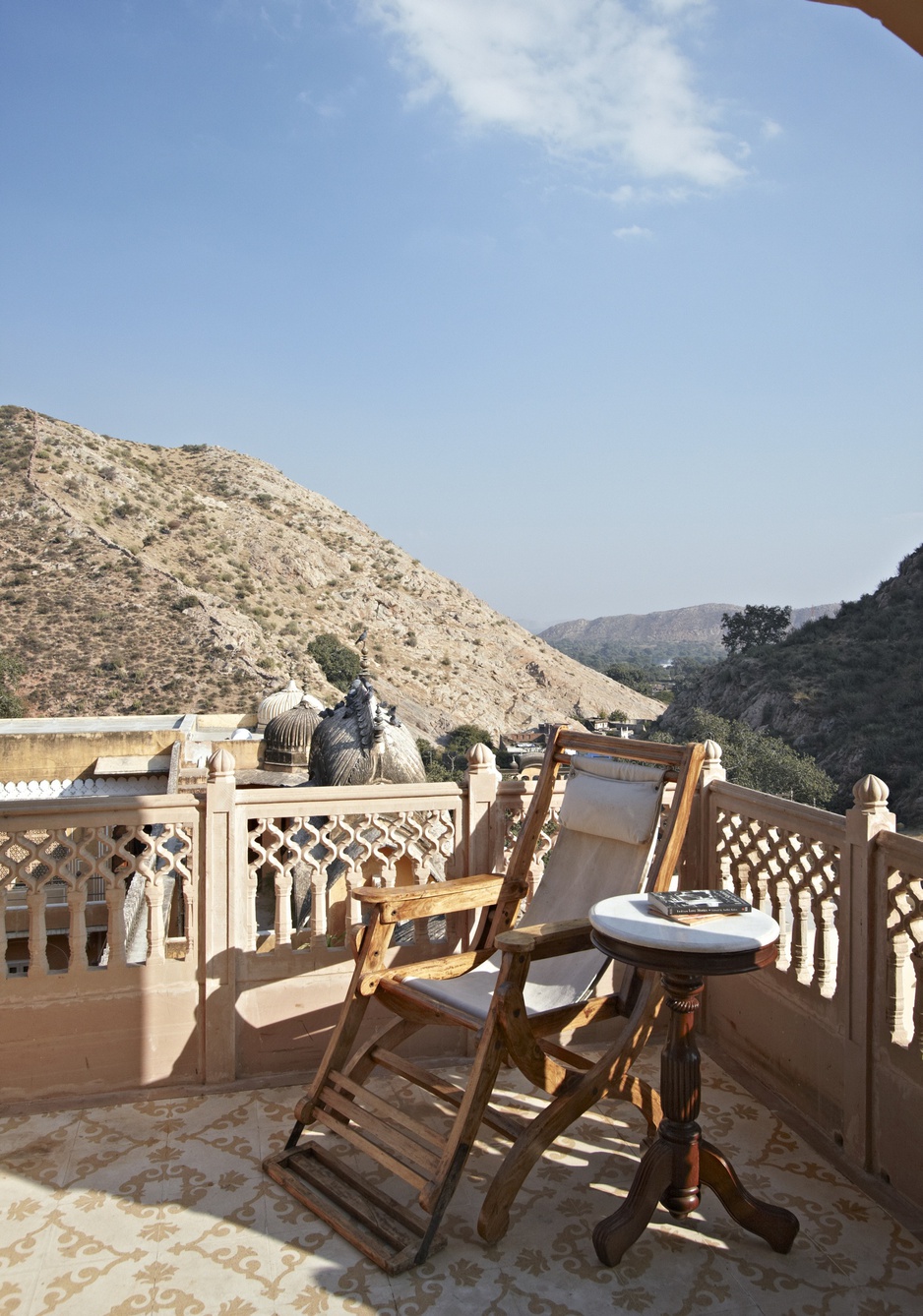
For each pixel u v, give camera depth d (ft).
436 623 415.44
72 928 11.27
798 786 132.36
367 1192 9.06
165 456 447.01
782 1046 11.49
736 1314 7.54
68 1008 11.26
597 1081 9.10
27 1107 11.01
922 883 9.41
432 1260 8.25
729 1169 8.48
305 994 12.09
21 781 61.46
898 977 9.45
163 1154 10.00
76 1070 11.30
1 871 11.08
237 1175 9.59
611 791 10.80
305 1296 7.74
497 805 12.91
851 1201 9.21
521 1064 8.79
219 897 11.67
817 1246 8.46
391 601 406.82
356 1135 9.37
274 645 279.08
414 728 322.14
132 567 283.79
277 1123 10.71
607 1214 9.01
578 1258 8.30
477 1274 8.05
